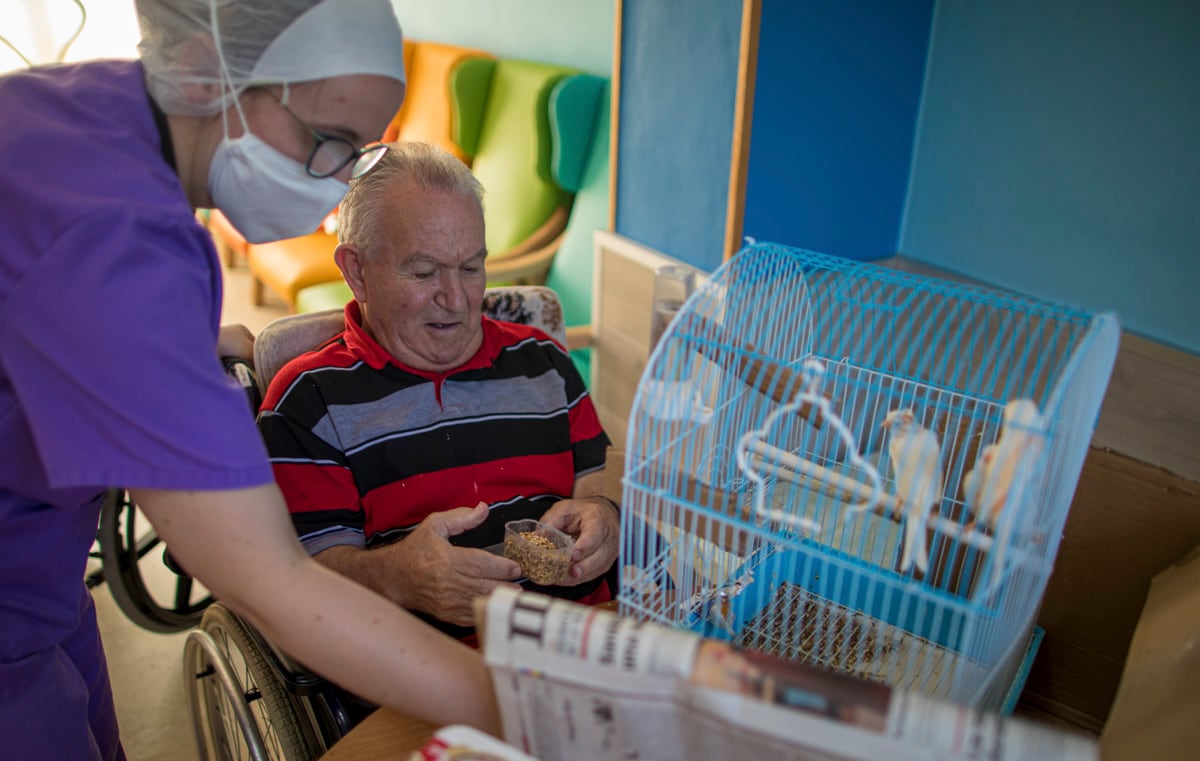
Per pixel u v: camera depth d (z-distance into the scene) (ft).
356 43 2.53
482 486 4.30
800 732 1.79
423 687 2.35
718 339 3.25
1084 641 3.58
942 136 6.74
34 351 2.20
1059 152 5.97
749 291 3.34
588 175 8.38
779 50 5.86
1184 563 3.16
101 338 2.16
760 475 3.05
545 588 4.17
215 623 4.05
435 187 3.92
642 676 1.89
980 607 2.36
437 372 4.31
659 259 6.95
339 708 3.45
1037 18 5.86
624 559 2.83
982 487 2.42
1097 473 3.35
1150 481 3.24
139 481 2.22
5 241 2.26
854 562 3.23
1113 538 3.39
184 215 2.40
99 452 2.22
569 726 2.06
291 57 2.48
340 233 4.16
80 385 2.18
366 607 2.38
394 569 3.68
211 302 2.54
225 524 2.26
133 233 2.24
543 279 8.99
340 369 4.16
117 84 2.60
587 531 4.00
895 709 1.73
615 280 7.54
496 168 9.15
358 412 4.12
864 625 3.42
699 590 3.58
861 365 3.86
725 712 1.83
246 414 2.35
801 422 3.93
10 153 2.33
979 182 6.56
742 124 5.93
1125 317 5.90
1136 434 4.78
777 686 1.79
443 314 4.08
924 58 6.68
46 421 2.23
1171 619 2.77
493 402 4.41
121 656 6.40
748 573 3.50
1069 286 6.18
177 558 2.35
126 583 5.34
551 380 4.60
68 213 2.20
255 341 4.44
